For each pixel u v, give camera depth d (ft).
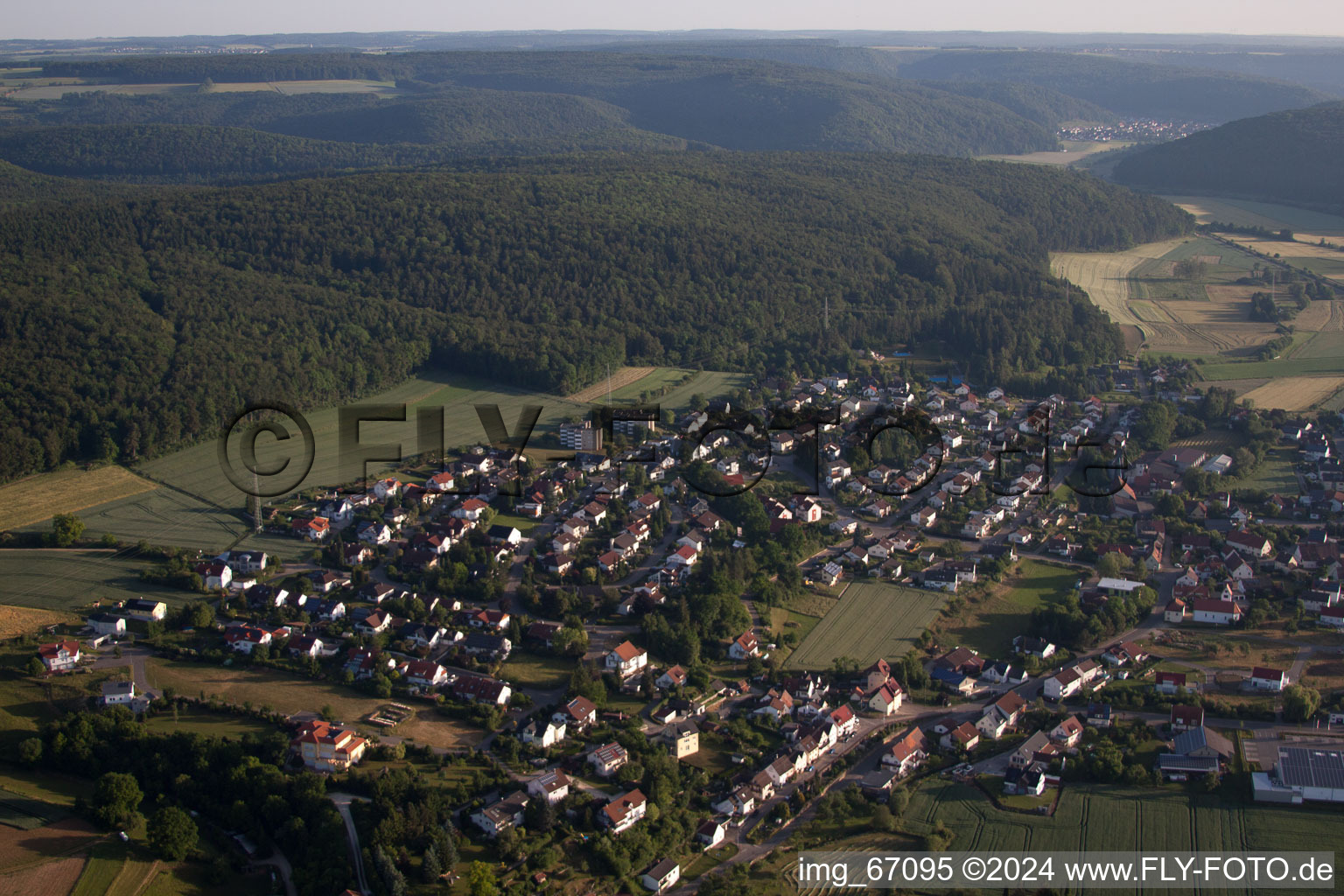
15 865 505.66
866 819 574.97
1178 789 588.91
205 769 574.97
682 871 540.11
